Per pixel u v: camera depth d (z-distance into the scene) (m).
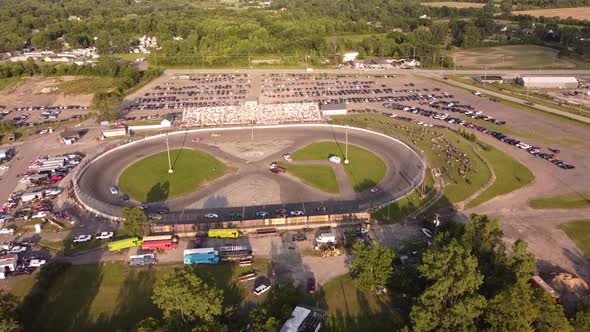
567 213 151.12
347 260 129.38
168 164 195.75
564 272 121.62
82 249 136.50
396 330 102.62
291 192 168.88
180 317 98.75
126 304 113.00
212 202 162.25
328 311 109.25
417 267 102.31
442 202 159.62
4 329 95.25
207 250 129.25
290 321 101.56
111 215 153.50
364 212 150.38
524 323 90.31
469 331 91.19
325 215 146.38
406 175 181.00
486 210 154.38
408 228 144.25
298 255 132.12
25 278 124.06
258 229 143.38
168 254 133.12
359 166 190.75
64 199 168.00
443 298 94.88
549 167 186.38
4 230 145.62
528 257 110.62
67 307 112.31
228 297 114.31
